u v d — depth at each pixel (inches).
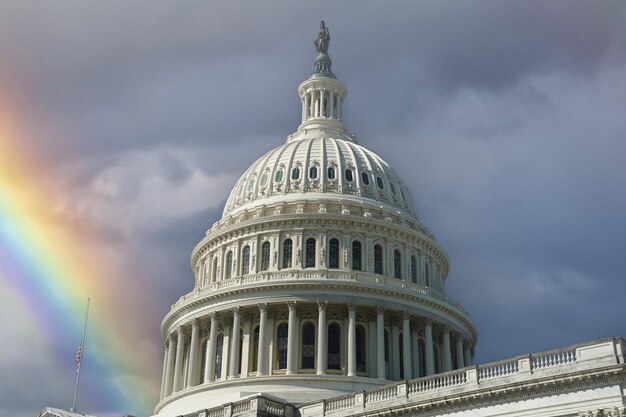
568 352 1971.0
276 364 3230.8
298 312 3302.2
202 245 3791.8
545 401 1962.4
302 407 2556.6
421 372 3368.6
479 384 2107.5
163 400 3425.2
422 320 3412.9
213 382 3225.9
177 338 3609.7
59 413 3395.7
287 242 3516.2
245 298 3324.3
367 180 3818.9
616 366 1836.9
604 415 1846.7
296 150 3924.7
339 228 3503.9
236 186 4030.5
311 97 4431.6
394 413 2268.7
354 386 3080.7
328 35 4687.5
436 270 3786.9
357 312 3314.5
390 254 3533.5
